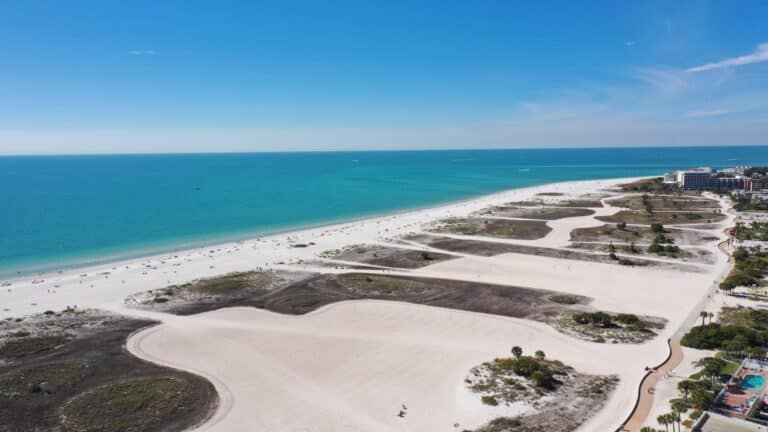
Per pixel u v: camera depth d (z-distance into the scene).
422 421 60.12
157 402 64.94
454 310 99.75
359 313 98.25
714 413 56.53
